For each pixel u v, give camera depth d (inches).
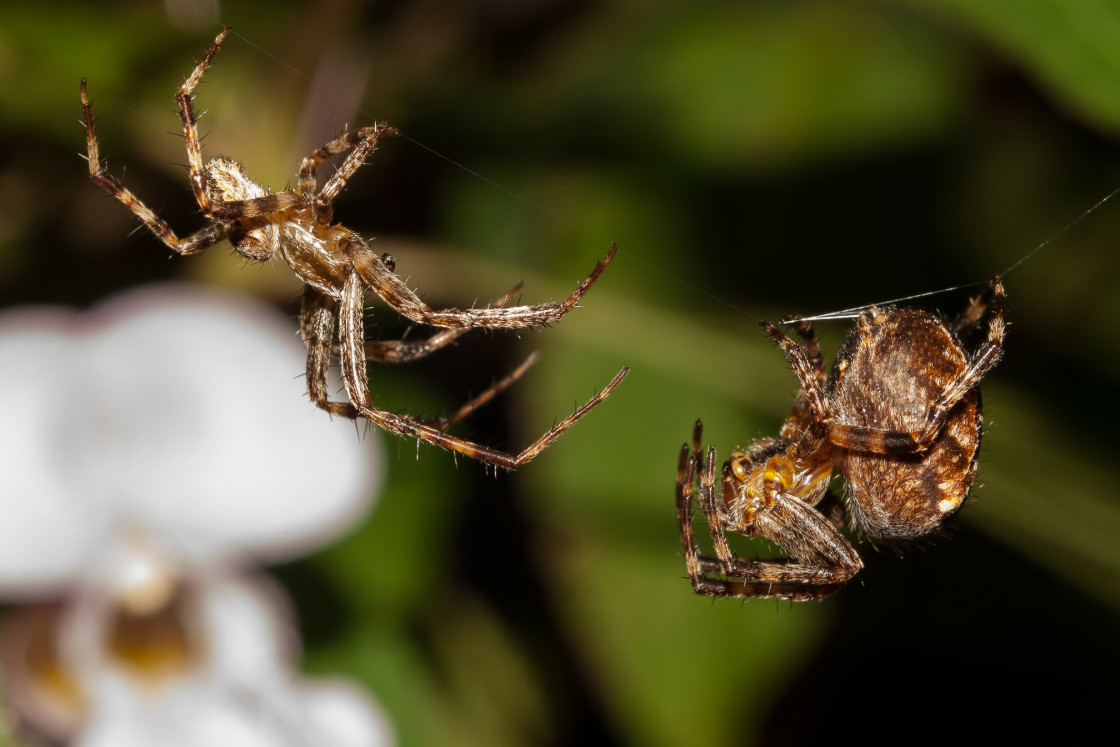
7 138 8.3
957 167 8.6
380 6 8.4
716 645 8.0
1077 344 8.7
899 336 7.4
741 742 7.9
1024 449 8.0
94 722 7.6
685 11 8.6
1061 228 8.8
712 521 7.5
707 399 8.2
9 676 7.6
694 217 8.4
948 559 8.6
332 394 7.6
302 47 8.1
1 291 8.2
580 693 8.2
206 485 7.6
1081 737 8.6
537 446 7.6
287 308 8.0
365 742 7.7
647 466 8.1
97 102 8.1
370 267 7.6
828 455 7.6
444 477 8.0
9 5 8.1
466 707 8.0
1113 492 7.9
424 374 8.5
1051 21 7.5
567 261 8.3
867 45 8.6
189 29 8.1
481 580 8.4
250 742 7.6
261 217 7.5
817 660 8.6
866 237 8.4
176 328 7.5
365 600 7.9
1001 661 8.6
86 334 7.5
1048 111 8.7
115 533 7.6
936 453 7.5
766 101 8.5
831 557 7.6
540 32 8.7
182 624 7.7
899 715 8.6
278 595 7.7
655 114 8.5
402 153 8.4
